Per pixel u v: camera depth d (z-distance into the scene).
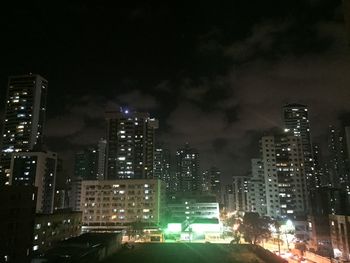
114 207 163.62
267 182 196.00
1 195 76.81
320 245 115.75
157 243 116.38
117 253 93.62
